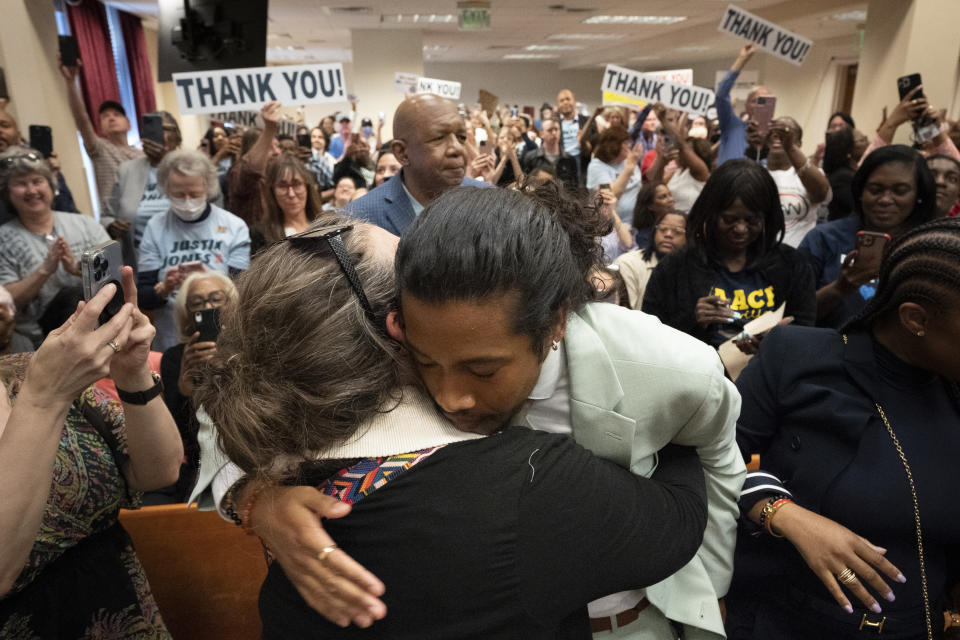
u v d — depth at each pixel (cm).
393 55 1259
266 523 52
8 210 266
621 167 439
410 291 48
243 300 56
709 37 1242
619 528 55
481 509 49
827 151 371
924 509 85
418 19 1138
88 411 98
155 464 98
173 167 265
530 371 52
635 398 68
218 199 377
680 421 70
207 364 59
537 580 50
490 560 49
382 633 50
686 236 201
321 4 961
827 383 92
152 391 94
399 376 56
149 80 1155
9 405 85
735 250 191
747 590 101
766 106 330
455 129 197
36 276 238
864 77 674
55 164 355
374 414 54
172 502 180
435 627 49
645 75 395
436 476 50
